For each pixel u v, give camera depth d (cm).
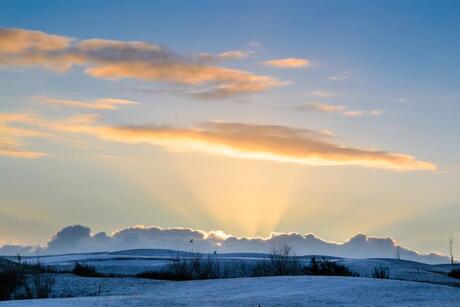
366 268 6681
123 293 4412
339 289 3809
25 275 5262
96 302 3262
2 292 4653
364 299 3416
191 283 4778
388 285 3938
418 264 8481
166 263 7069
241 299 3484
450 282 5741
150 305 3177
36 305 3117
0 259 5869
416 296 3491
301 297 3541
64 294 4588
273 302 3359
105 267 7138
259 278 4716
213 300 3422
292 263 5903
